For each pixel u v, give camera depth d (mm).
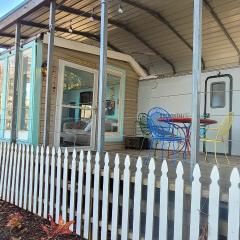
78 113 7102
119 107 8078
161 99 8172
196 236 2748
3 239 3787
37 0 5445
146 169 4086
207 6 6102
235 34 7043
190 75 7641
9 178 5457
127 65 8328
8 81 7469
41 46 6461
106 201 3662
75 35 8086
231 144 6930
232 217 2555
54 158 4469
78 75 7121
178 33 7375
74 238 3898
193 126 3090
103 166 4066
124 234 3406
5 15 6484
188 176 3623
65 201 4211
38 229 4121
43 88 6520
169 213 3158
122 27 7418
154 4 6199
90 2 6027
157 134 5293
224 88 7172
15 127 6562
